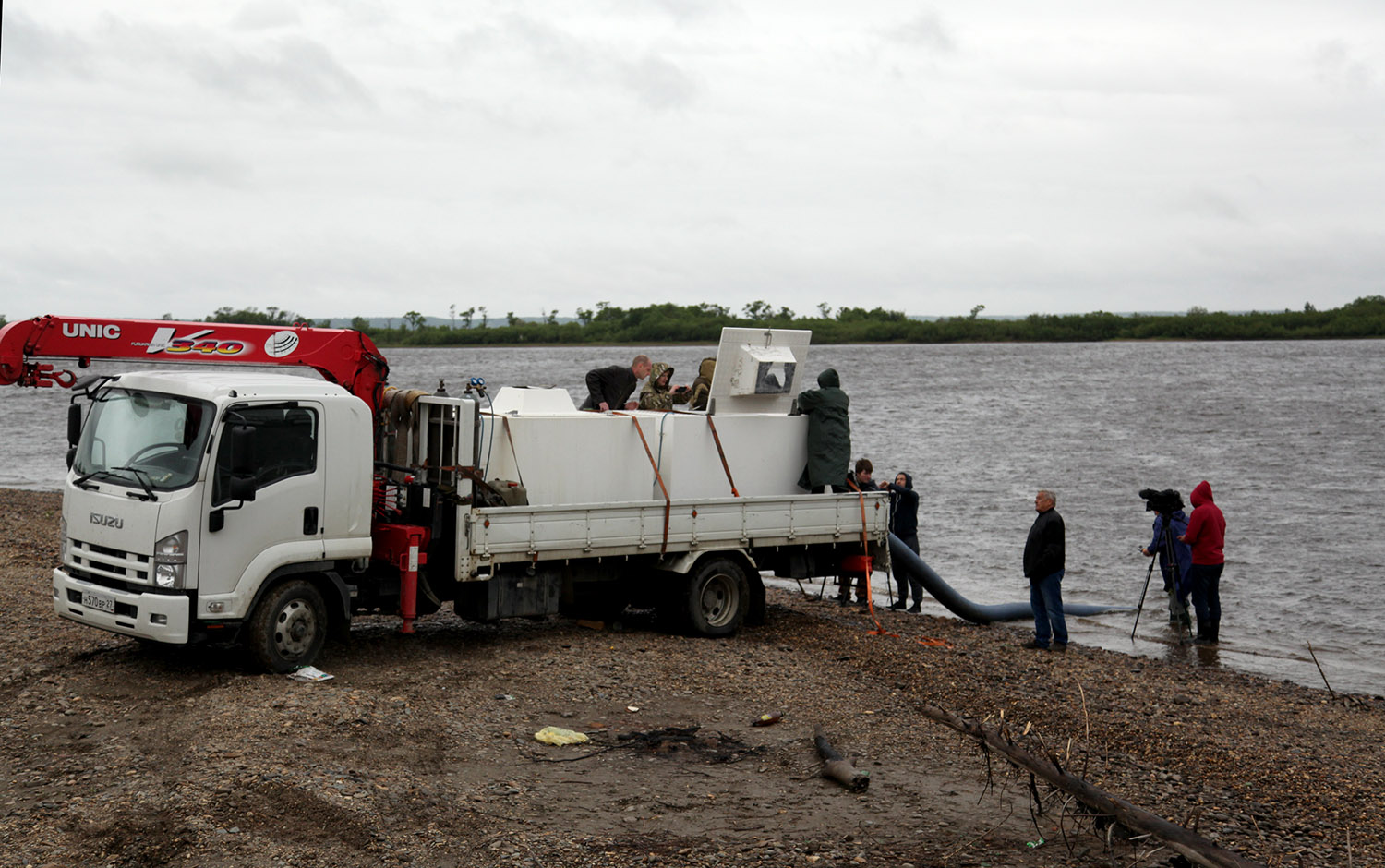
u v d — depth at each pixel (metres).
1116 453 38.72
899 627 14.66
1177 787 8.65
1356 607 17.27
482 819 6.93
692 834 6.93
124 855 6.15
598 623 12.84
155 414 9.52
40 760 7.61
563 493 12.12
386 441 11.75
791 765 8.48
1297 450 39.97
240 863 6.09
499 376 91.44
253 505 9.37
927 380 88.94
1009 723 10.14
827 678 11.15
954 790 8.14
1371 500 28.17
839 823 7.29
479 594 11.25
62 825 6.49
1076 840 7.17
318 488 9.78
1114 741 9.87
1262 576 19.42
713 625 12.74
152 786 7.06
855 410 57.34
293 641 9.79
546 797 7.45
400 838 6.52
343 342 11.43
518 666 10.67
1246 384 80.75
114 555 9.41
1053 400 65.31
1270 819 8.01
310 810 6.75
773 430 13.60
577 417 12.17
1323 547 22.11
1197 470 34.28
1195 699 11.44
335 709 8.62
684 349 184.12
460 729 8.71
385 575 10.90
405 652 11.06
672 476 12.78
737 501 12.62
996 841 7.11
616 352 174.75
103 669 9.73
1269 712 11.11
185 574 9.04
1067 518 25.67
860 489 14.30
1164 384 81.50
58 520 19.80
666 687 10.39
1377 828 7.88
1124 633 15.60
